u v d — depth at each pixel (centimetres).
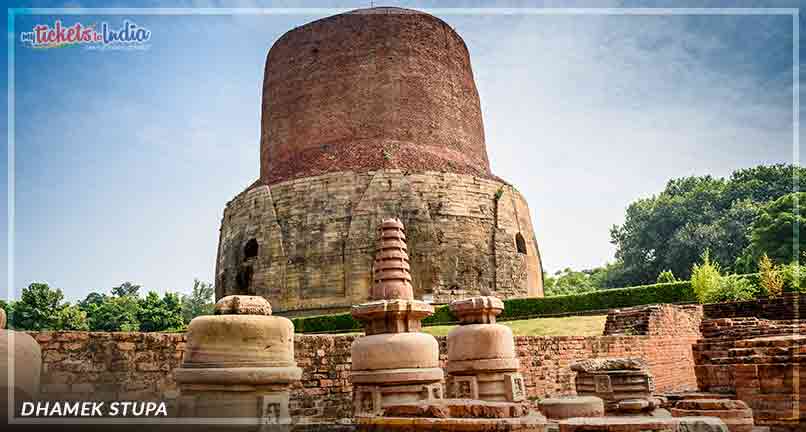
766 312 3164
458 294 3759
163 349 1305
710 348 1717
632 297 3778
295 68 4638
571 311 3753
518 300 3753
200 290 9444
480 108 5119
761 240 5981
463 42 5078
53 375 1169
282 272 3803
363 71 4478
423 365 1221
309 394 1505
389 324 1269
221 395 837
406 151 4181
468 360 1416
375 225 3756
